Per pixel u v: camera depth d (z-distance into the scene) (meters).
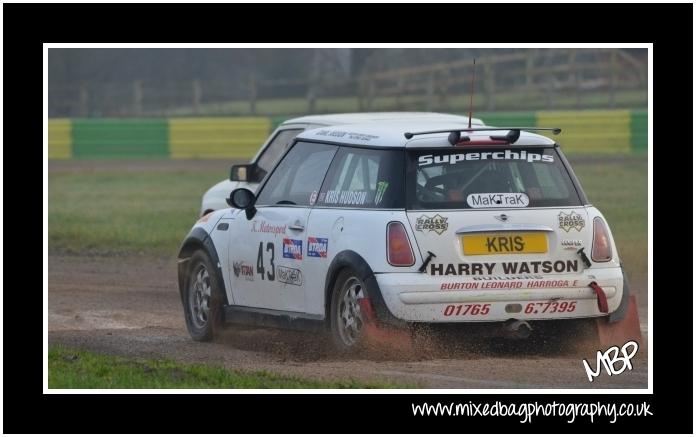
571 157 122.38
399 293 30.45
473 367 30.17
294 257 34.38
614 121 124.06
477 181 31.77
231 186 48.72
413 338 30.86
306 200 34.75
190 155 134.88
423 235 30.91
